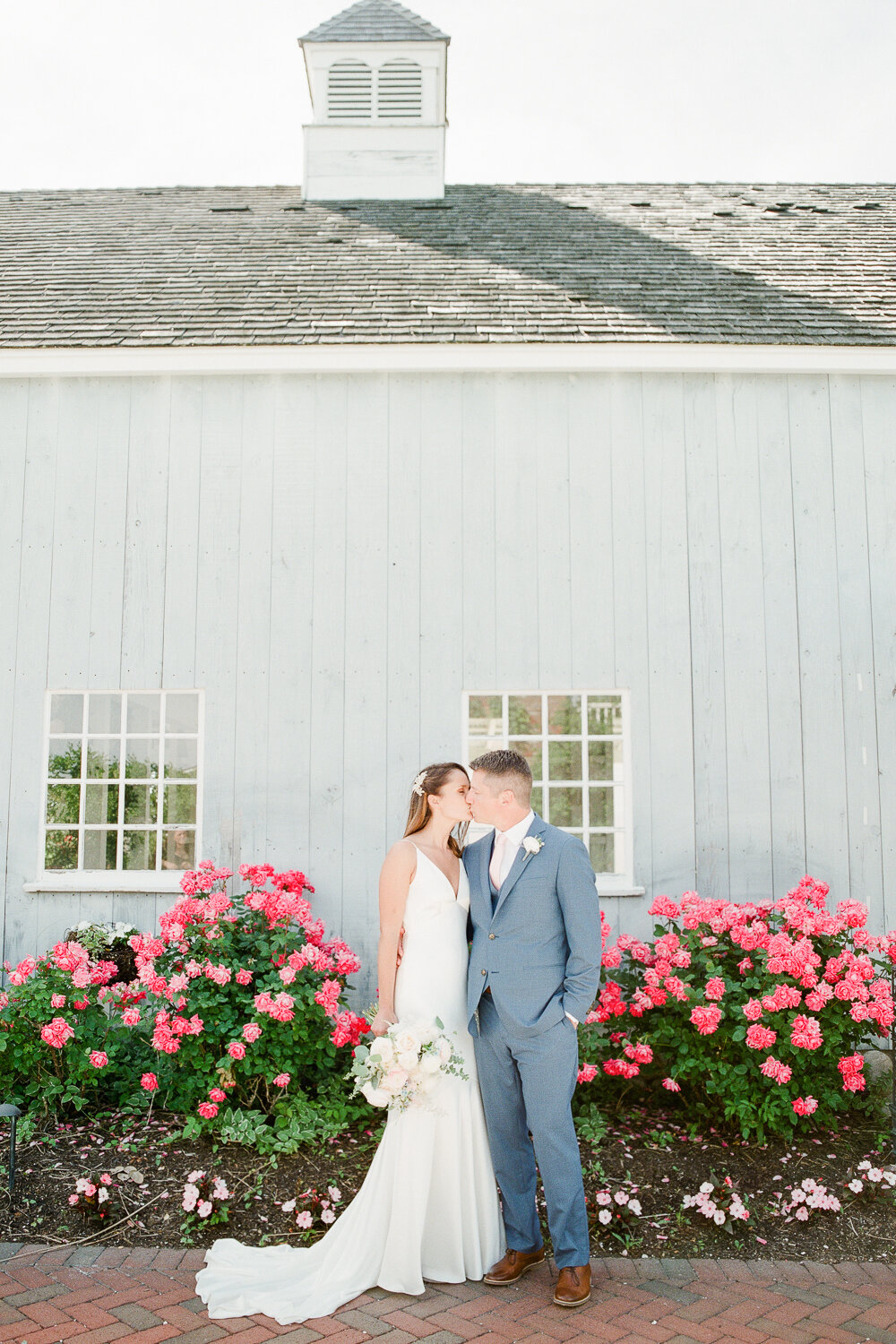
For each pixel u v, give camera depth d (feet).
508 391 19.70
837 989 13.61
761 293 21.54
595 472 19.53
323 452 19.61
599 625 19.19
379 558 19.34
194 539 19.48
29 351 19.30
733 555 19.39
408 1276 9.89
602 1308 9.62
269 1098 14.26
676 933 15.53
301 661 19.15
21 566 19.49
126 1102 14.58
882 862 18.75
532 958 9.91
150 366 19.54
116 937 17.74
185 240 25.12
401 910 10.43
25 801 19.02
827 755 18.97
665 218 26.76
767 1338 9.10
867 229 25.62
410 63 28.89
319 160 28.73
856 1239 11.27
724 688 19.08
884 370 19.57
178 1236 11.05
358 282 22.04
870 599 19.36
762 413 19.72
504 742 19.35
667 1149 13.55
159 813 19.25
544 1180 9.73
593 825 19.67
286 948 15.16
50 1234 11.02
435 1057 9.58
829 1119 14.15
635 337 19.25
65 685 19.25
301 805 18.83
